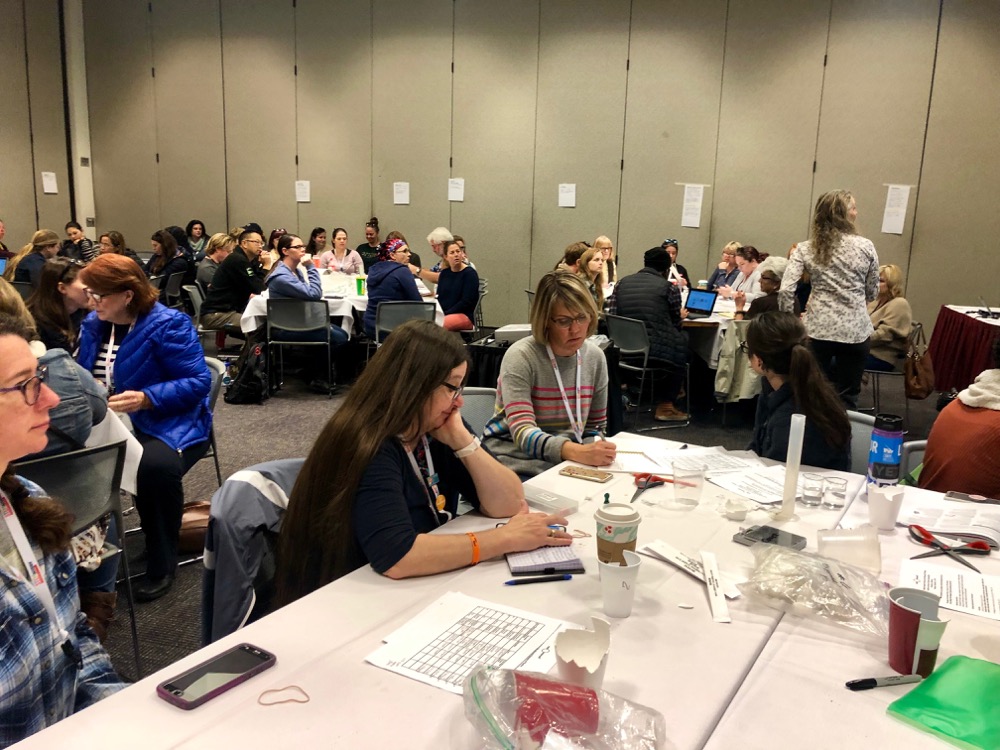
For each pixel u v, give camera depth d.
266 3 8.98
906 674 1.12
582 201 8.20
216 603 1.56
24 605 1.11
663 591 1.39
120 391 2.76
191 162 9.67
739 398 5.01
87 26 9.76
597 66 7.88
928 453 2.14
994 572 1.50
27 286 6.26
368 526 1.44
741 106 7.44
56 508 1.23
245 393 5.32
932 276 7.03
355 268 8.23
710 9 7.38
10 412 1.09
